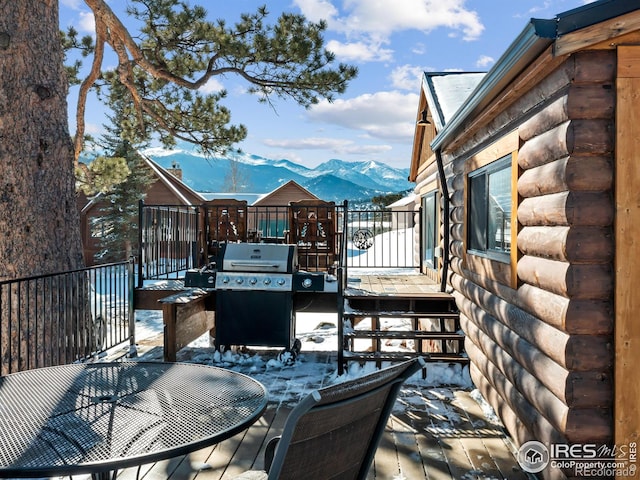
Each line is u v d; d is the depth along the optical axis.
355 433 1.76
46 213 5.88
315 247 7.74
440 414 4.42
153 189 22.98
